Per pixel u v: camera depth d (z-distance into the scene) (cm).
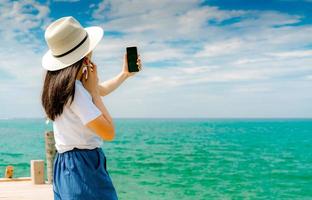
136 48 325
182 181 2497
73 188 248
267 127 16588
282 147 6041
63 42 243
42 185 754
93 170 251
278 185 2461
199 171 3119
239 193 2086
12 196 667
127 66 326
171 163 3744
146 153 4906
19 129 15675
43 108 253
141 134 10775
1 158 4519
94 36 254
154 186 2222
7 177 811
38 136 10356
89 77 251
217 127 17188
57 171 258
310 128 15225
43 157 4650
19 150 5850
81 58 244
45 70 253
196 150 5419
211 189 2192
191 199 1834
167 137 9094
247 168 3419
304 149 5691
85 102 242
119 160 4012
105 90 315
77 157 250
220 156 4538
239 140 7788
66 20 246
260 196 2020
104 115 247
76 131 249
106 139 251
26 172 2972
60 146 256
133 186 2203
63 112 248
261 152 5141
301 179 2778
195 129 14525
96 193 250
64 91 241
